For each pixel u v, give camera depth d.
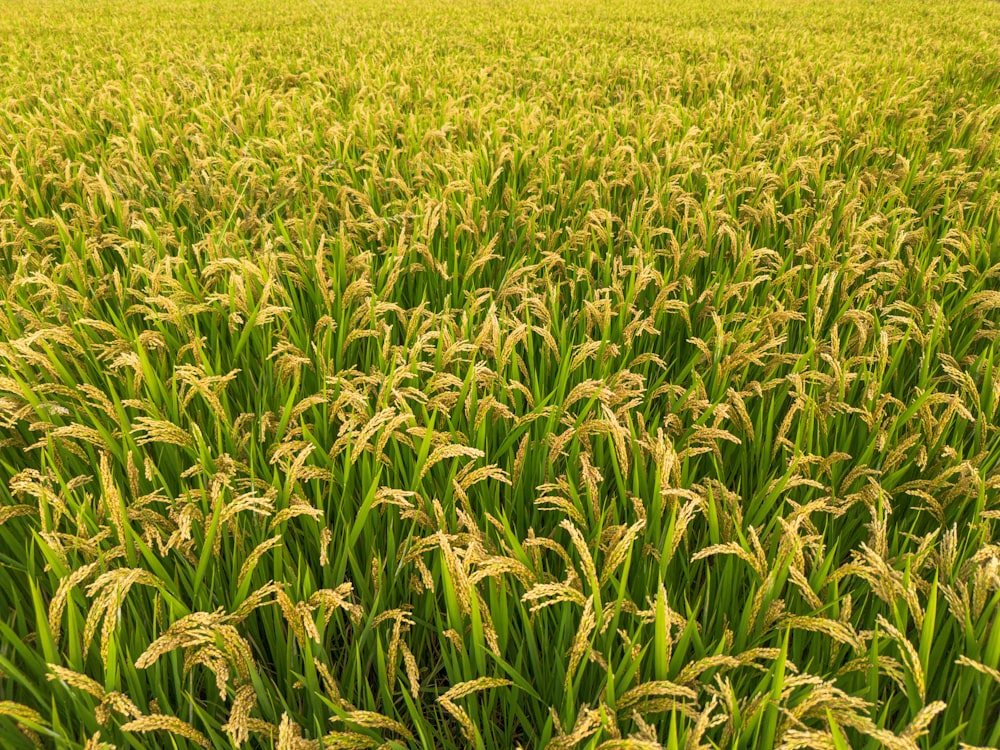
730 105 6.98
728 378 2.87
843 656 1.97
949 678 1.90
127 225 4.26
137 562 1.95
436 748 2.09
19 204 4.56
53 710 1.57
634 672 1.68
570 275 4.11
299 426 2.66
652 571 2.05
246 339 2.83
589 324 3.15
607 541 2.00
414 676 1.73
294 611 1.68
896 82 8.23
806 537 1.89
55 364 2.66
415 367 2.60
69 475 2.54
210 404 2.35
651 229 4.02
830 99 8.05
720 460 2.47
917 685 1.52
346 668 2.07
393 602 2.23
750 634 1.88
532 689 1.81
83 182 4.66
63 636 1.98
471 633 1.88
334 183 5.06
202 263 3.91
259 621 2.24
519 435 2.54
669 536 1.79
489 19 16.06
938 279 3.48
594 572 1.63
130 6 19.73
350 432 2.21
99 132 6.75
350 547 2.09
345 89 8.64
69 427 2.16
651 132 6.03
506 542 2.13
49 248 4.26
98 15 17.67
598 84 8.83
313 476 2.12
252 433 2.33
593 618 1.56
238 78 8.32
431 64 10.16
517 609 2.10
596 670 1.91
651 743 1.38
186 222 4.81
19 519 2.36
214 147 6.04
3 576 2.14
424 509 2.23
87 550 1.87
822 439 2.54
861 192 5.06
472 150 5.83
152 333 2.68
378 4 19.45
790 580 1.93
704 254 3.77
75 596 1.90
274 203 4.88
